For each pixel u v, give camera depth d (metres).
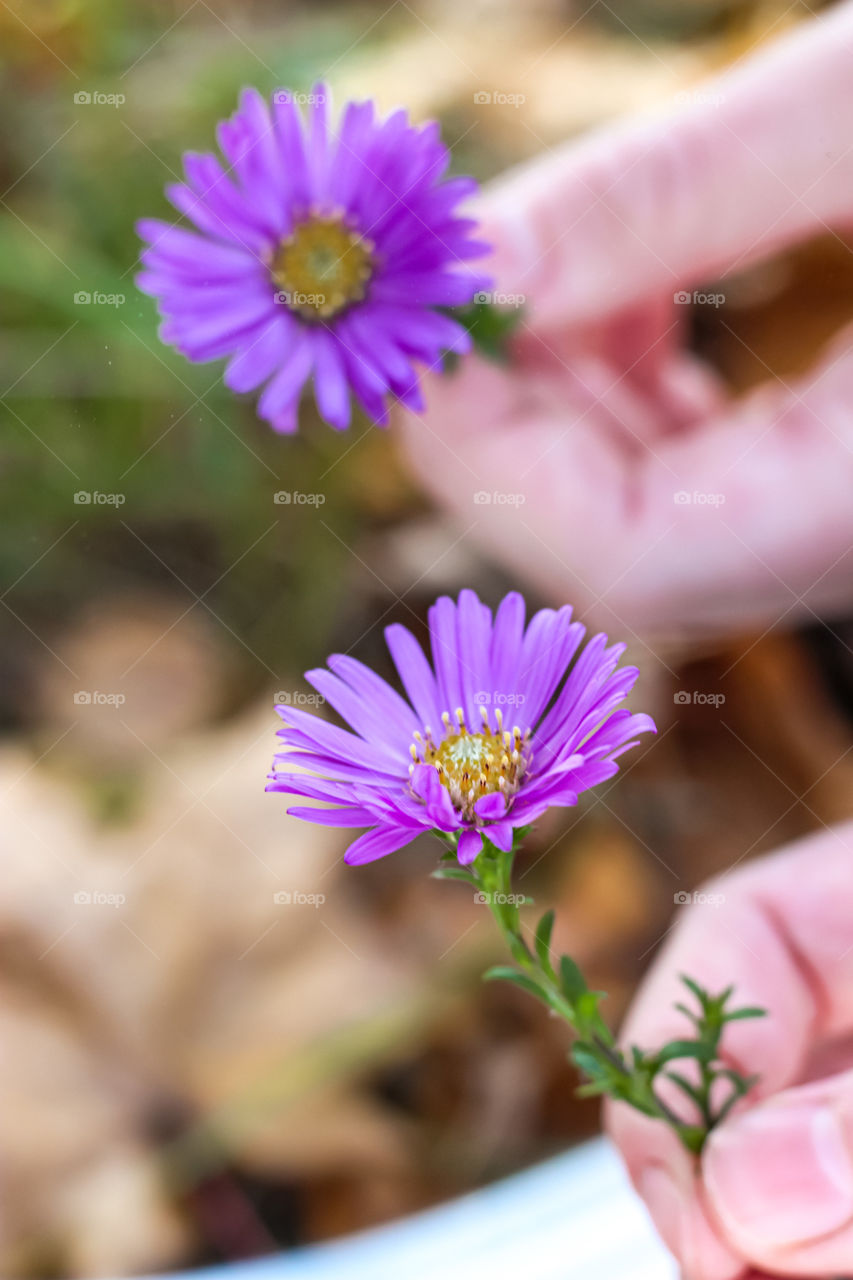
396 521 0.48
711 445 0.45
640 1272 0.41
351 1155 0.43
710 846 0.46
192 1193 0.43
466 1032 0.44
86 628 0.48
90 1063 0.44
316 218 0.38
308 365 0.38
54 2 0.50
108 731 0.47
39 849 0.45
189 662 0.48
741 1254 0.37
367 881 0.45
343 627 0.48
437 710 0.34
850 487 0.44
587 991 0.35
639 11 0.53
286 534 0.48
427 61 0.52
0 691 0.47
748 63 0.45
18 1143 0.43
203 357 0.38
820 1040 0.40
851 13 0.43
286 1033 0.44
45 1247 0.43
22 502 0.48
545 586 0.46
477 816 0.34
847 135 0.43
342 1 0.54
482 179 0.50
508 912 0.34
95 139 0.49
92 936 0.44
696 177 0.43
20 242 0.48
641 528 0.45
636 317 0.45
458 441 0.45
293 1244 0.43
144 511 0.48
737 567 0.45
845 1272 0.37
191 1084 0.44
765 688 0.47
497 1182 0.43
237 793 0.46
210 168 0.38
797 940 0.39
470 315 0.40
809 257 0.47
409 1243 0.42
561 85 0.52
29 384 0.48
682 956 0.39
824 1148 0.36
